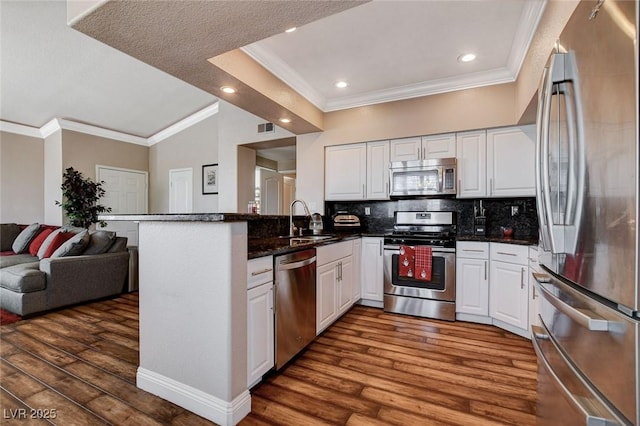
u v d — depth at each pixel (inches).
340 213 162.9
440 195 135.8
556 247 43.5
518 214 134.4
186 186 245.3
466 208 144.0
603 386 33.5
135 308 143.1
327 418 66.7
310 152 161.6
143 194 264.2
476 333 112.0
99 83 179.9
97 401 72.1
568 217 41.4
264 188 254.5
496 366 88.2
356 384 79.4
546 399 49.6
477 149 131.5
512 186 125.3
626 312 30.5
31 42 140.6
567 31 43.1
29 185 227.3
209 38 75.4
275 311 81.4
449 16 89.9
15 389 76.9
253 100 116.5
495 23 93.2
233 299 65.0
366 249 143.8
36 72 164.7
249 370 71.6
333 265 116.0
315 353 96.6
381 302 140.9
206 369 67.2
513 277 110.0
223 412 64.5
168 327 72.7
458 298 124.6
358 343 103.9
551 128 48.3
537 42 87.0
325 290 109.3
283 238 123.5
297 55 111.7
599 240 34.4
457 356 94.3
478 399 73.0
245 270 68.6
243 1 61.9
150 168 269.6
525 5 84.7
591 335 36.0
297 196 165.2
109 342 105.0
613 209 31.8
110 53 152.5
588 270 36.4
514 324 109.6
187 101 212.1
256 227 119.2
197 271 68.2
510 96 123.9
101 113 215.9
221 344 65.1
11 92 182.1
